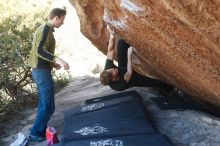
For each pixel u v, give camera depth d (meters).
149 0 3.16
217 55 3.10
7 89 6.89
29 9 8.28
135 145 4.13
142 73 5.71
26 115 6.56
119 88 5.14
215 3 2.56
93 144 4.23
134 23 3.73
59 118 5.69
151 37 3.75
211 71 3.48
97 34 5.82
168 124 4.71
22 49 6.82
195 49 3.28
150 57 4.55
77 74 8.98
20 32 7.01
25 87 7.27
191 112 5.00
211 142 4.18
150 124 4.60
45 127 5.05
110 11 3.98
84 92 7.00
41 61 4.89
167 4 2.99
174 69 4.27
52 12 4.93
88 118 5.06
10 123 6.25
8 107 6.64
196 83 4.19
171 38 3.42
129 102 5.34
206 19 2.77
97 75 8.73
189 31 3.08
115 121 4.80
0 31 6.97
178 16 3.01
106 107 5.32
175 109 5.13
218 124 4.65
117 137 4.34
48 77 4.95
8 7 9.02
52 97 5.02
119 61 5.17
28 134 5.25
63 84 7.98
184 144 4.21
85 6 5.32
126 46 5.08
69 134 4.61
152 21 3.40
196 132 4.44
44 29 4.86
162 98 5.52
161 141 4.17
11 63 6.73
